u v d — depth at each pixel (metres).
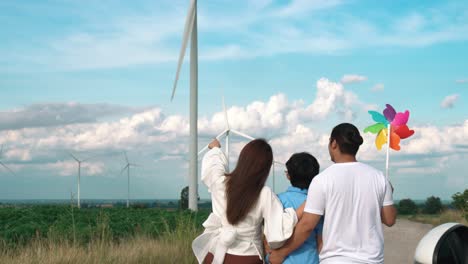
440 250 3.56
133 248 9.27
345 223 3.63
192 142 21.19
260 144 4.07
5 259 8.22
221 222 4.17
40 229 10.37
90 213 14.48
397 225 20.42
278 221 3.91
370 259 3.60
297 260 3.99
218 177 4.23
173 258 8.97
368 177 3.69
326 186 3.66
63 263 8.09
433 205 38.47
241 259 4.07
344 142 3.76
